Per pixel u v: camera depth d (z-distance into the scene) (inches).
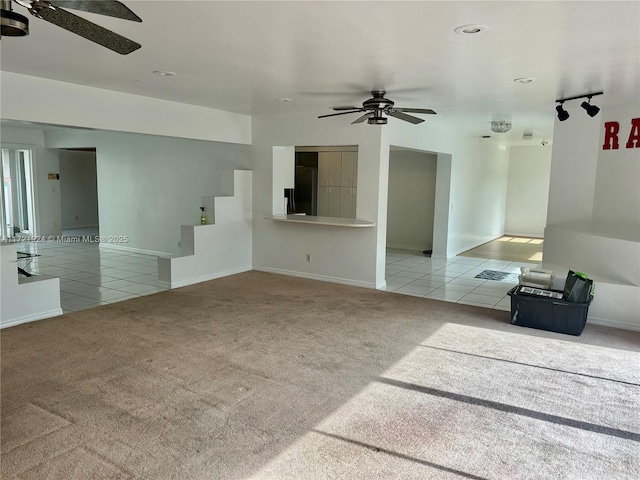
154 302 205.6
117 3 69.0
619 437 104.7
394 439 102.3
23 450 95.7
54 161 378.0
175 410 113.0
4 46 130.3
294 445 99.4
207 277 251.3
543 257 237.5
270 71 154.9
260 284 242.7
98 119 190.1
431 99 199.0
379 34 114.7
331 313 193.2
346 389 125.6
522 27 108.2
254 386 126.3
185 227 244.7
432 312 197.3
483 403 119.3
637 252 179.5
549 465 94.3
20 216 382.6
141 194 321.4
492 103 206.5
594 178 219.6
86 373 132.3
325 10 99.3
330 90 184.7
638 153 202.5
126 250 336.2
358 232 239.6
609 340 166.1
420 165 376.5
